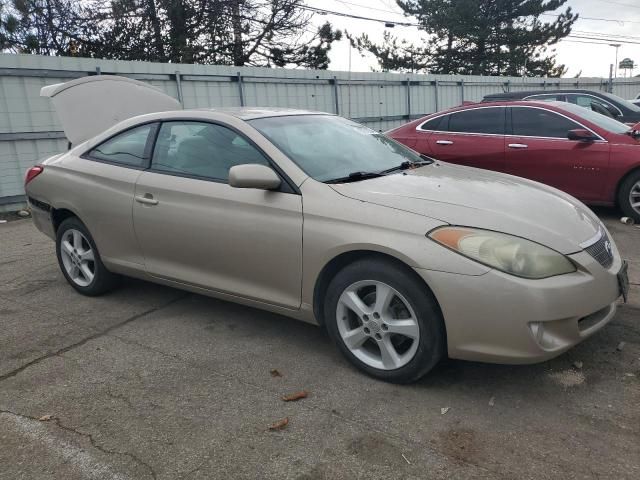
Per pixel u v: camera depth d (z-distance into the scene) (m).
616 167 6.59
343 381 3.24
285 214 3.37
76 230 4.64
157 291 4.84
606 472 2.43
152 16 19.81
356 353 3.29
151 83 10.61
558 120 7.07
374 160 3.96
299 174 3.43
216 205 3.68
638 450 2.56
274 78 12.88
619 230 6.44
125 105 6.30
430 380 3.22
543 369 3.30
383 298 3.08
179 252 3.95
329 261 3.22
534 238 2.90
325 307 3.34
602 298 2.98
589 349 3.52
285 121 4.01
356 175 3.56
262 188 3.36
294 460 2.57
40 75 8.96
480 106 7.64
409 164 4.07
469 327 2.84
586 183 6.83
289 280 3.43
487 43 33.91
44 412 3.00
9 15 17.12
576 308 2.84
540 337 2.80
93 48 19.62
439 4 33.25
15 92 8.73
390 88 16.39
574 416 2.84
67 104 5.95
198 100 11.43
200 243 3.79
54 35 18.84
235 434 2.77
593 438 2.66
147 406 3.04
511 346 2.81
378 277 3.06
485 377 3.24
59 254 4.86
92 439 2.76
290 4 21.64
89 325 4.14
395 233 2.99
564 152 6.89
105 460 2.60
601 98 11.44
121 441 2.74
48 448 2.70
